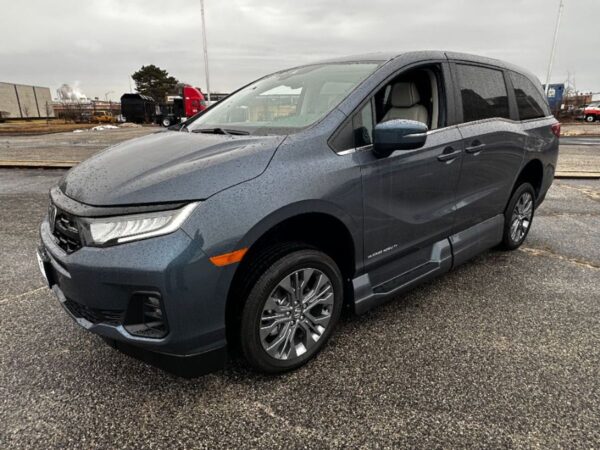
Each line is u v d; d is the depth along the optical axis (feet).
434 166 9.14
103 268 5.96
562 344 8.45
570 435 6.10
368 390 7.10
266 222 6.47
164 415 6.57
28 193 22.49
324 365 7.79
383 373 7.54
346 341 8.56
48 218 7.86
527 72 13.32
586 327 9.10
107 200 6.18
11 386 7.22
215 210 6.10
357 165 7.66
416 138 7.40
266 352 7.13
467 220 10.67
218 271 6.16
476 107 10.59
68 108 183.01
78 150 43.24
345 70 9.11
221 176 6.34
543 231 15.89
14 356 8.07
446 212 9.84
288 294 7.23
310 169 7.06
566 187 24.52
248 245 6.38
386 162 8.13
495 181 11.32
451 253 10.24
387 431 6.21
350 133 7.79
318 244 8.16
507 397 6.90
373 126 8.25
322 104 8.16
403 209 8.68
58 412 6.63
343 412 6.60
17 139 62.54
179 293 5.94
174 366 6.42
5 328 9.06
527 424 6.32
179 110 73.72
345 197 7.45
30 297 10.52
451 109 9.82
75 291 6.35
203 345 6.41
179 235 5.90
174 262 5.82
